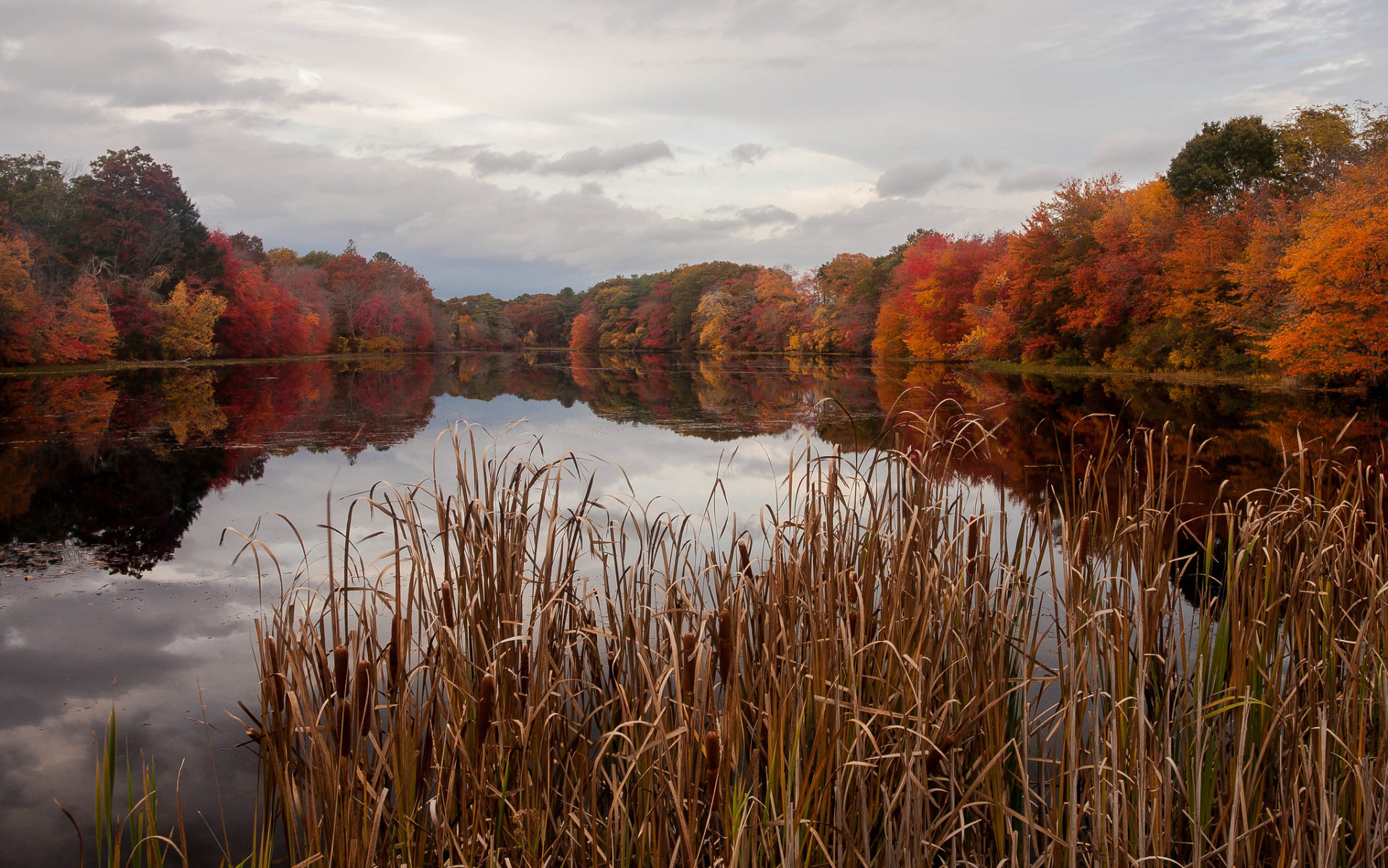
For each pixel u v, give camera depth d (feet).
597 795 7.98
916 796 6.51
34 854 9.16
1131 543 8.90
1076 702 7.03
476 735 7.18
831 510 8.27
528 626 8.16
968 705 7.54
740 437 42.27
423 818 7.29
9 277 92.94
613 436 42.86
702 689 6.80
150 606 17.43
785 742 7.22
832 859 6.66
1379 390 57.72
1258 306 69.67
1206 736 7.82
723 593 8.38
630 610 8.46
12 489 29.78
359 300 216.95
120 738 11.89
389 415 54.70
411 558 7.57
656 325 271.08
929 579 7.60
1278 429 40.42
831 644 7.61
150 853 6.76
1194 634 12.09
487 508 8.29
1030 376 88.69
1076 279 95.86
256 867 7.29
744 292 221.87
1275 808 7.54
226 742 11.78
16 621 16.65
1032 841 7.84
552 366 143.13
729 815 6.51
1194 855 6.37
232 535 23.17
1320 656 8.84
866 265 167.73
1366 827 6.77
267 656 7.34
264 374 104.68
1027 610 8.68
